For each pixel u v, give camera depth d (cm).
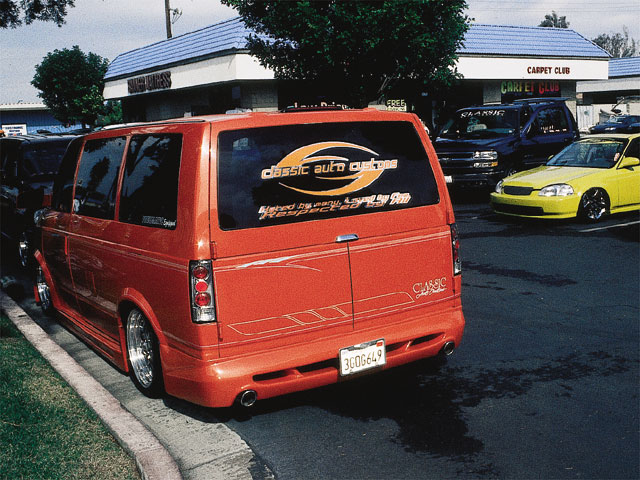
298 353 423
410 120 477
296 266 420
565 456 402
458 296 497
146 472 376
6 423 443
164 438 438
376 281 451
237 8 1491
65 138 1043
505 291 784
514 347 597
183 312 409
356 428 447
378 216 451
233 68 2038
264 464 402
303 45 1445
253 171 410
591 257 935
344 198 438
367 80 1501
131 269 470
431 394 500
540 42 2789
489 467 391
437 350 485
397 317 464
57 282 668
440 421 454
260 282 409
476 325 664
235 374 404
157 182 443
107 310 532
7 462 390
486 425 446
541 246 1020
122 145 516
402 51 1448
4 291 845
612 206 1209
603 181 1193
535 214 1190
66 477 377
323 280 430
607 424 443
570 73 2862
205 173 399
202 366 404
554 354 576
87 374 535
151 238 441
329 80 1523
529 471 386
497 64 2614
